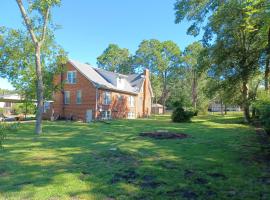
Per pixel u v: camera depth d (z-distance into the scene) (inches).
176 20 816.3
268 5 316.5
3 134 254.8
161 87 2541.8
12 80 1008.2
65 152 392.2
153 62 2469.2
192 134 626.5
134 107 1616.6
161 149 420.2
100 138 552.1
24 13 669.3
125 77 1681.8
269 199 213.8
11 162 327.0
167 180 257.9
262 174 278.8
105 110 1339.8
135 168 298.7
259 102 444.8
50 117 1336.1
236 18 783.1
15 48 973.2
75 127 800.9
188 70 2367.1
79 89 1300.4
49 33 902.4
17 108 1552.7
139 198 214.5
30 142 493.0
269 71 876.0
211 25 885.8
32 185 240.2
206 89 1182.9
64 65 1114.7
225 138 556.4
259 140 528.4
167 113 2405.3
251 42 926.4
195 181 255.8
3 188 232.2
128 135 601.6
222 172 285.6
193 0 778.8
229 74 1032.2
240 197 217.6
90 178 261.4
